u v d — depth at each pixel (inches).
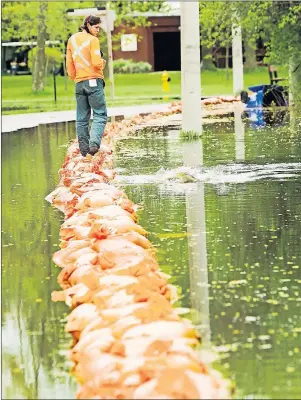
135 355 252.2
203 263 389.7
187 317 316.8
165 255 404.2
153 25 3083.2
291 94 1364.4
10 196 587.5
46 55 2564.0
